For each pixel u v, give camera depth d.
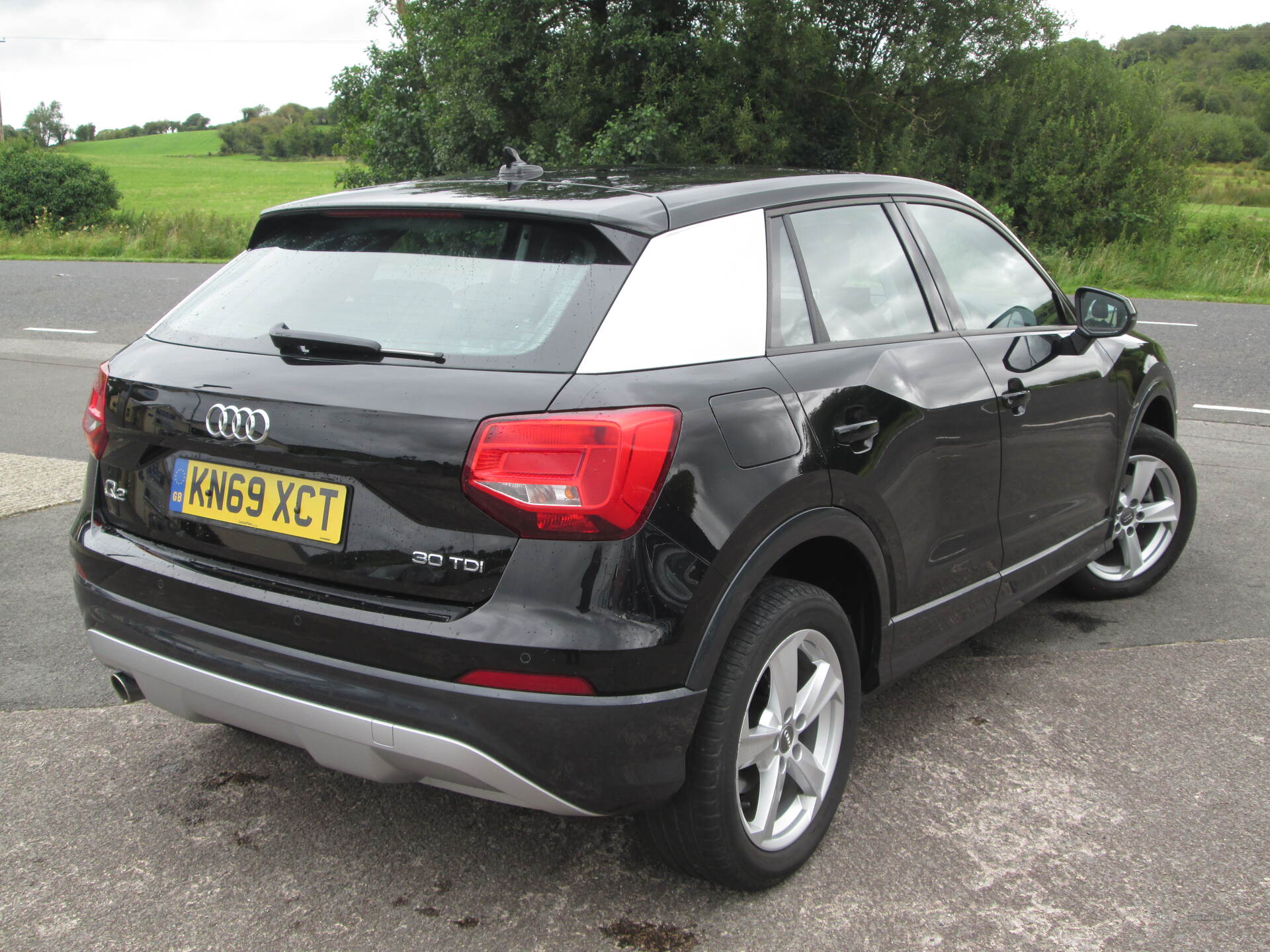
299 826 2.71
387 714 2.06
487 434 1.98
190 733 3.21
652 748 2.07
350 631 2.09
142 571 2.38
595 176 2.75
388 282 2.37
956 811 2.78
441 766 2.04
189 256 24.42
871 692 2.80
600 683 1.98
